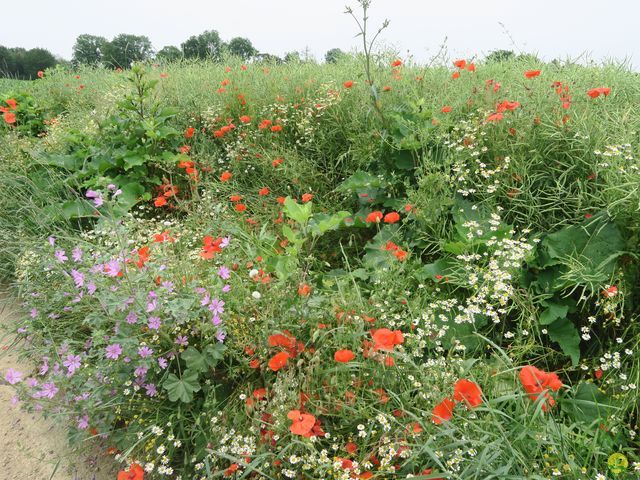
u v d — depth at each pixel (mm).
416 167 3350
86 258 2588
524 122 3295
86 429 2203
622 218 2525
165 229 3510
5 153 4559
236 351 2234
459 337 2527
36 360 2812
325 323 2293
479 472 1604
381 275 2660
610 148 2656
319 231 2758
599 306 2475
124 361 2148
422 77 4484
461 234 2832
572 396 2217
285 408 1880
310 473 1792
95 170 4270
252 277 2510
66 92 8141
